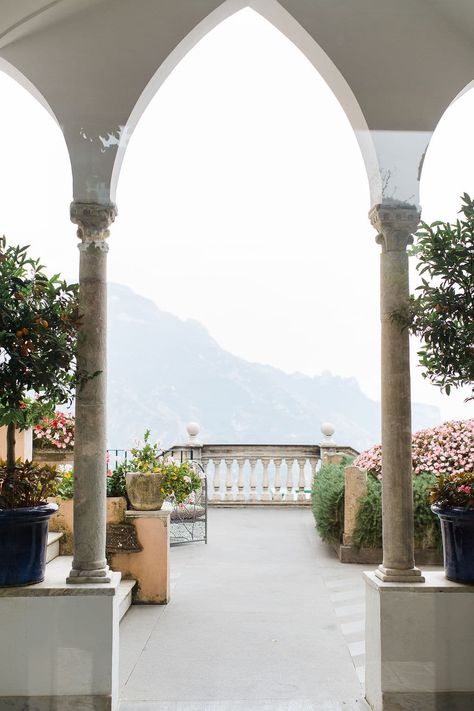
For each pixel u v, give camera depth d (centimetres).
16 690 376
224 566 760
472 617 382
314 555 816
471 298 382
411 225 420
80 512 400
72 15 411
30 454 664
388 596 383
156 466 649
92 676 378
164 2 414
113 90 416
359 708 395
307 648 493
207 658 472
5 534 380
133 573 610
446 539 398
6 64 416
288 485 1215
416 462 795
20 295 386
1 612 378
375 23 416
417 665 380
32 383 383
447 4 405
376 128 419
